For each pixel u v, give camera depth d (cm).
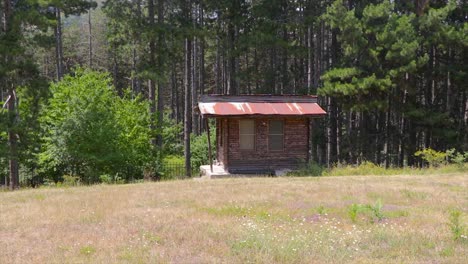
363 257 730
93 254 772
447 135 2802
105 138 2306
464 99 3303
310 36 3700
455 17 3103
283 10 3316
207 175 2250
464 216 1060
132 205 1271
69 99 2370
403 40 2645
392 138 3256
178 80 5878
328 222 994
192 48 4147
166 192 1515
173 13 3061
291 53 3178
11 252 797
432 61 3030
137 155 2553
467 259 709
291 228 939
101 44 5588
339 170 2167
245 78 3450
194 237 871
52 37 2245
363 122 3331
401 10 3231
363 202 1258
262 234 864
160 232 920
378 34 2688
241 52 3172
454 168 2147
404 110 2847
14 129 2072
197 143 3250
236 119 2241
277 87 3778
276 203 1260
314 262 704
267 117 2206
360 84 2611
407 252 754
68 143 2275
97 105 2395
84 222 1045
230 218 1056
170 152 3462
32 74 2181
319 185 1619
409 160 3184
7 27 2136
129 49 3105
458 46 2819
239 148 2250
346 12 2762
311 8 3272
